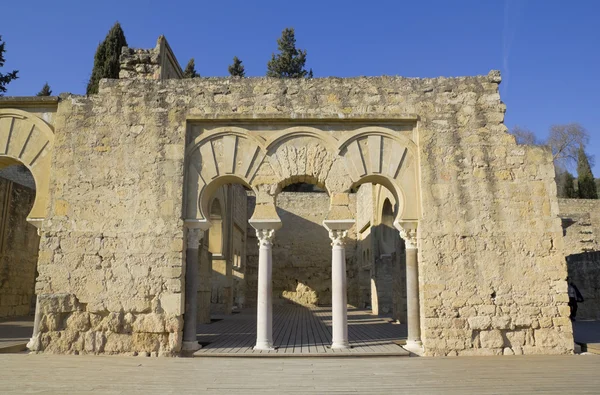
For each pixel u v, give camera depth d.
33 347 10.25
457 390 6.91
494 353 10.20
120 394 6.64
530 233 10.73
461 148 11.14
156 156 11.16
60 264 10.66
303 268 32.38
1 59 29.47
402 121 11.38
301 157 11.30
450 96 11.41
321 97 11.45
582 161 47.59
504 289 10.49
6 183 20.17
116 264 10.66
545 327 10.36
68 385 7.16
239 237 29.81
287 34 50.16
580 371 8.26
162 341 10.35
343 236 11.09
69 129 11.34
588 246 26.31
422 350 10.40
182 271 10.68
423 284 10.52
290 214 33.09
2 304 19.80
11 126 11.59
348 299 30.69
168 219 10.83
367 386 7.17
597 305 18.58
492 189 10.95
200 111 11.40
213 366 8.77
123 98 11.49
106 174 11.10
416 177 11.19
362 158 11.30
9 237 20.39
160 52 13.27
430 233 10.72
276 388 7.05
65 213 10.91
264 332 10.63
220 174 11.27
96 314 10.52
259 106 11.41
